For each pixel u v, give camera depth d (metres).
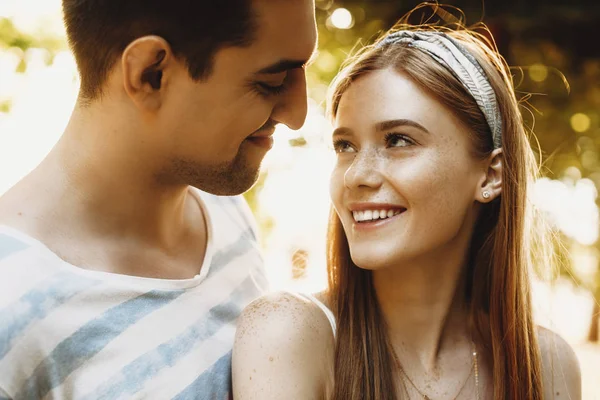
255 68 1.46
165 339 1.47
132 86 1.44
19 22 3.76
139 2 1.41
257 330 1.50
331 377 1.57
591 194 4.81
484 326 1.70
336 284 1.66
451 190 1.54
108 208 1.50
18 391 1.33
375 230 1.53
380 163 1.52
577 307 4.02
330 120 1.66
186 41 1.42
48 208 1.45
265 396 1.45
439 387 1.63
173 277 1.57
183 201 1.64
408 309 1.63
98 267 1.47
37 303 1.35
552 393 1.72
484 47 1.73
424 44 1.55
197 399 1.47
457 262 1.64
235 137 1.52
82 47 1.48
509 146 1.65
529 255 1.75
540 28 4.63
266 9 1.43
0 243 1.37
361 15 4.57
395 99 1.51
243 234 1.81
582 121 4.91
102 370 1.39
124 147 1.48
